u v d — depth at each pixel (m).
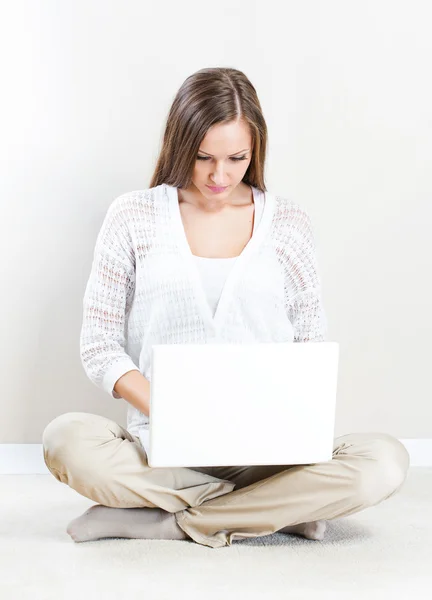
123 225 2.22
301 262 2.28
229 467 2.18
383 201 2.80
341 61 2.74
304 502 1.99
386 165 2.79
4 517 2.23
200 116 2.05
